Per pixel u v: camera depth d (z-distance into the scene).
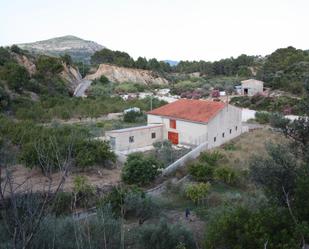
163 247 13.24
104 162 28.00
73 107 52.53
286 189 13.76
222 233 11.66
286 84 75.12
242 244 10.96
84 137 30.08
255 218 11.52
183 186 24.09
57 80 72.81
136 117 48.53
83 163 25.17
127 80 108.69
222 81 99.50
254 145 34.22
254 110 60.62
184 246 12.90
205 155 29.25
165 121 37.03
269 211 11.98
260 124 47.88
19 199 6.06
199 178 25.59
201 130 34.41
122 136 33.22
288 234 10.95
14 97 53.34
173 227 14.60
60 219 12.15
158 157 30.42
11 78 57.41
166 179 25.97
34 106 50.69
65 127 35.00
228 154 31.53
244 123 48.47
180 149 33.31
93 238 10.19
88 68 115.62
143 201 18.59
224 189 24.47
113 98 66.19
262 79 87.62
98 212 13.69
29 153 24.14
